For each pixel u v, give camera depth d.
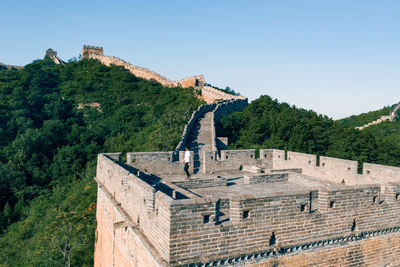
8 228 39.94
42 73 87.25
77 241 26.77
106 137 57.62
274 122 45.16
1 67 109.50
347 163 19.77
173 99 72.12
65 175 49.50
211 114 49.00
